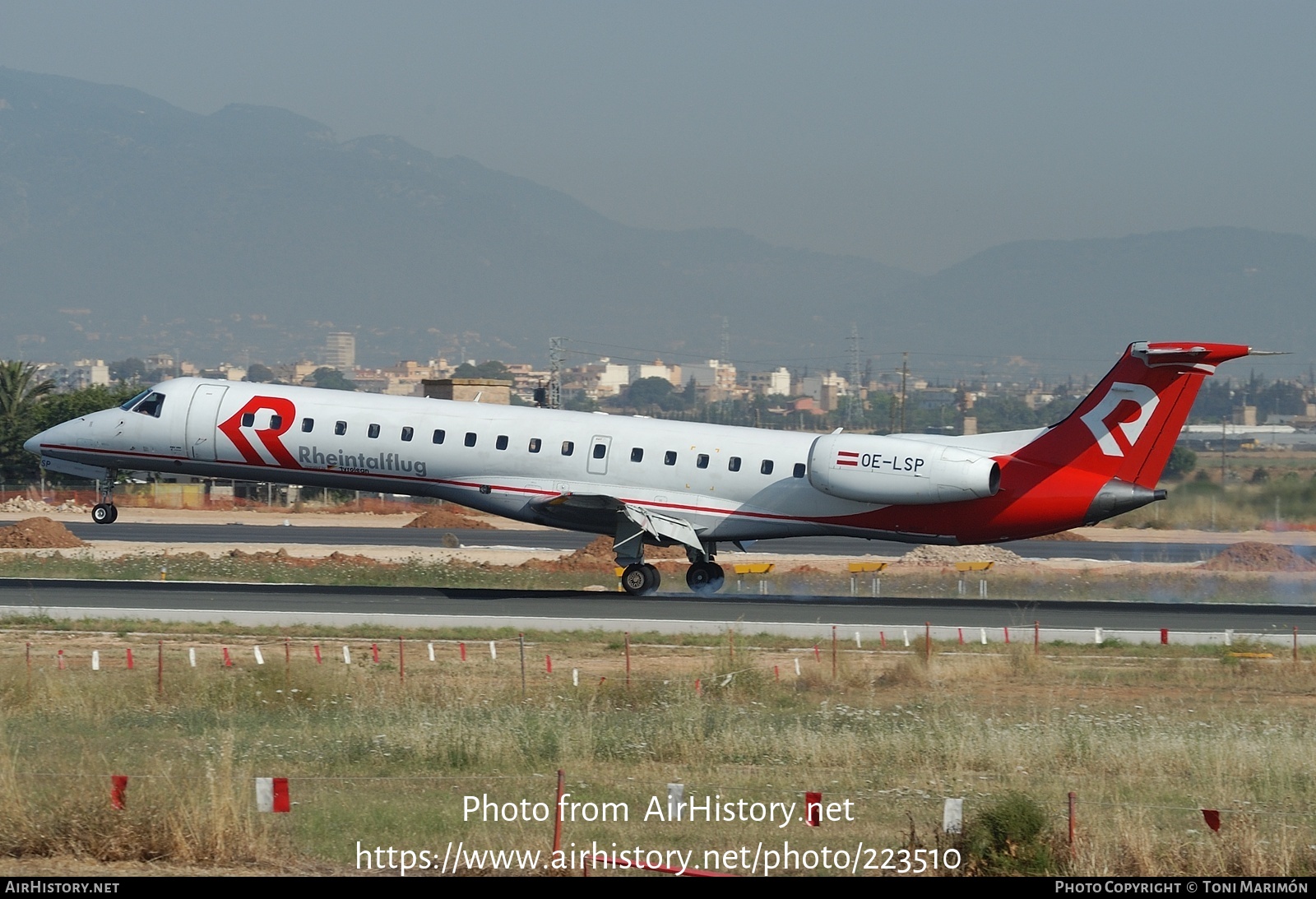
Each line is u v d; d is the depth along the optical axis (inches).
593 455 3870.6
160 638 3026.6
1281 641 3198.8
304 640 3061.0
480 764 1945.1
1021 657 2886.3
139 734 2078.0
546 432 3895.2
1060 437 3688.5
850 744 2039.9
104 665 2696.9
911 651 3070.9
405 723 2095.2
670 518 3846.0
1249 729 2210.9
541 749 2009.1
